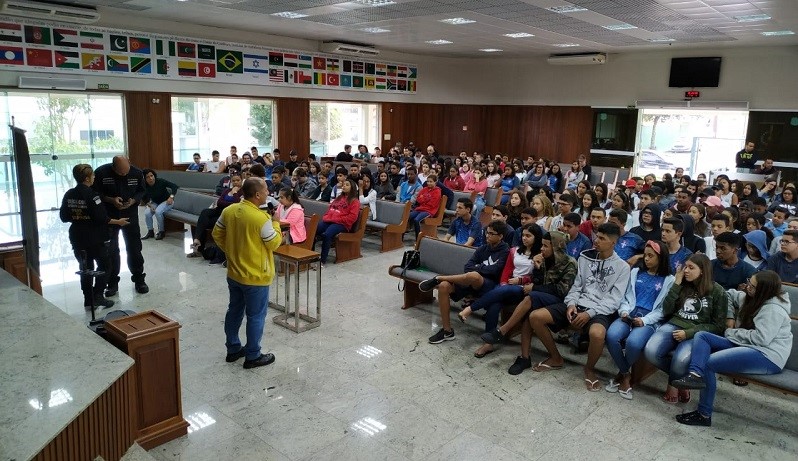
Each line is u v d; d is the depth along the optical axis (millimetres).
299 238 6797
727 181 8992
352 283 6656
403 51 16047
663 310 4055
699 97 14148
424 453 3320
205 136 13039
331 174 10383
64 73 10250
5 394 2727
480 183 10492
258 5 9352
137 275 6008
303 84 14117
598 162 16031
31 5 9297
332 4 9078
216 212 7301
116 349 3230
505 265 4902
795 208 7820
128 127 11383
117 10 10398
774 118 13180
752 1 7871
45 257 7469
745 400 4086
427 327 5309
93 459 2783
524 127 17094
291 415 3695
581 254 4523
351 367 4426
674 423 3734
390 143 16766
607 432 3605
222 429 3516
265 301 4293
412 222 9203
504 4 8570
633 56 14984
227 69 12594
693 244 5492
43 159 10625
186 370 4285
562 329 4793
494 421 3697
